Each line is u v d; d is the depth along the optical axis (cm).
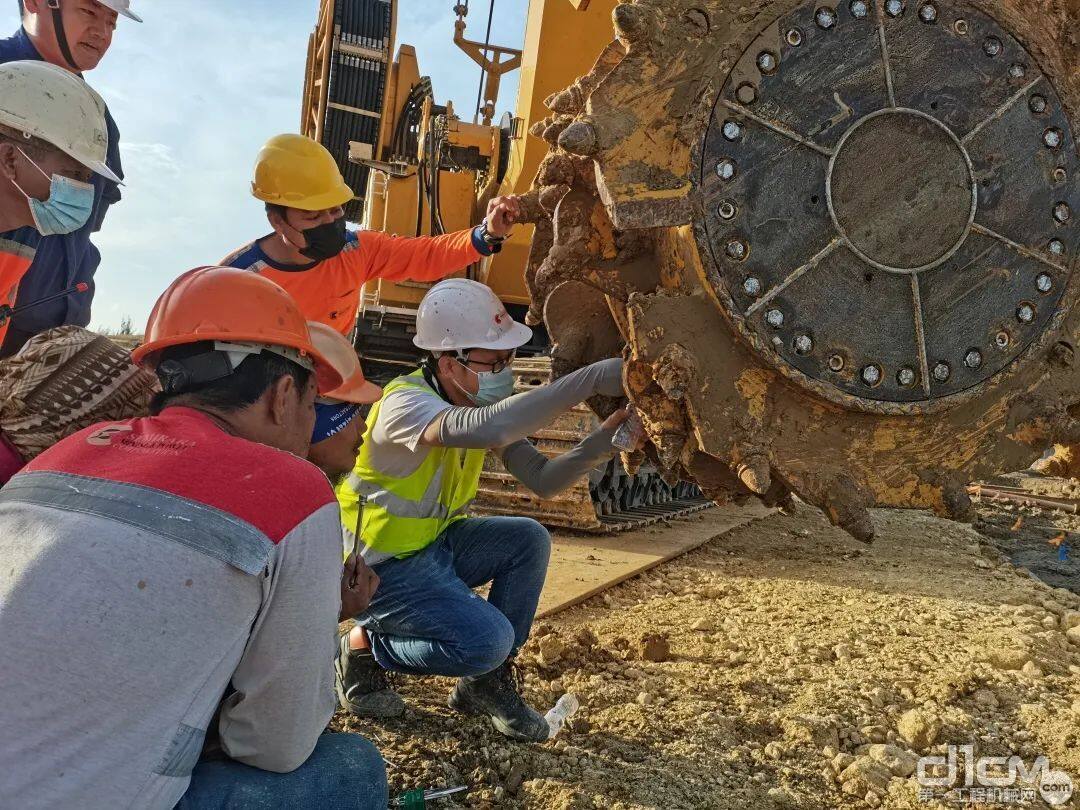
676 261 227
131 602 157
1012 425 237
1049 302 238
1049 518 944
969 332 231
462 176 877
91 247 320
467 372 321
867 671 403
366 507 305
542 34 734
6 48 326
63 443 183
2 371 207
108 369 210
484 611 298
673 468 235
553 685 373
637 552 614
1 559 165
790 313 221
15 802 148
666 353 218
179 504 165
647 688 375
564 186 264
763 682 387
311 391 207
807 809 289
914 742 335
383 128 1053
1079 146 239
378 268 383
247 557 165
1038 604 550
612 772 299
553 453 611
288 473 178
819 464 225
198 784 181
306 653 176
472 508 662
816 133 222
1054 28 240
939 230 228
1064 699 391
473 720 331
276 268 352
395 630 308
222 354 191
